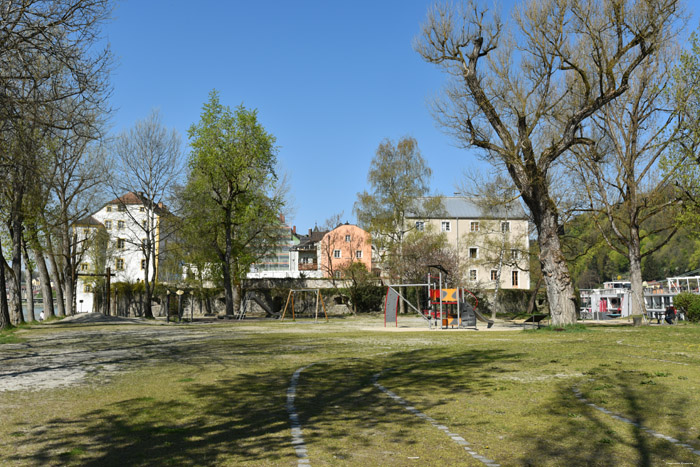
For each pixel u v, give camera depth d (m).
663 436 6.59
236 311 61.41
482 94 27.91
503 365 13.61
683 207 36.56
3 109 16.44
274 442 6.40
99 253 66.94
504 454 5.93
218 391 9.93
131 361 14.77
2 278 28.80
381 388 10.34
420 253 62.09
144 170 48.78
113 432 6.86
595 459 5.71
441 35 28.20
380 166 65.06
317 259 108.75
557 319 28.48
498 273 56.22
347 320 50.38
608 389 9.73
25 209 33.78
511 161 27.22
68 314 46.12
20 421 7.45
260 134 51.66
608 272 118.06
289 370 12.98
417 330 32.84
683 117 35.09
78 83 17.84
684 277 56.03
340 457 5.80
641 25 25.61
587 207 42.44
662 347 17.50
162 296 64.75
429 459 5.74
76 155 36.16
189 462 5.59
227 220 51.62
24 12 16.48
